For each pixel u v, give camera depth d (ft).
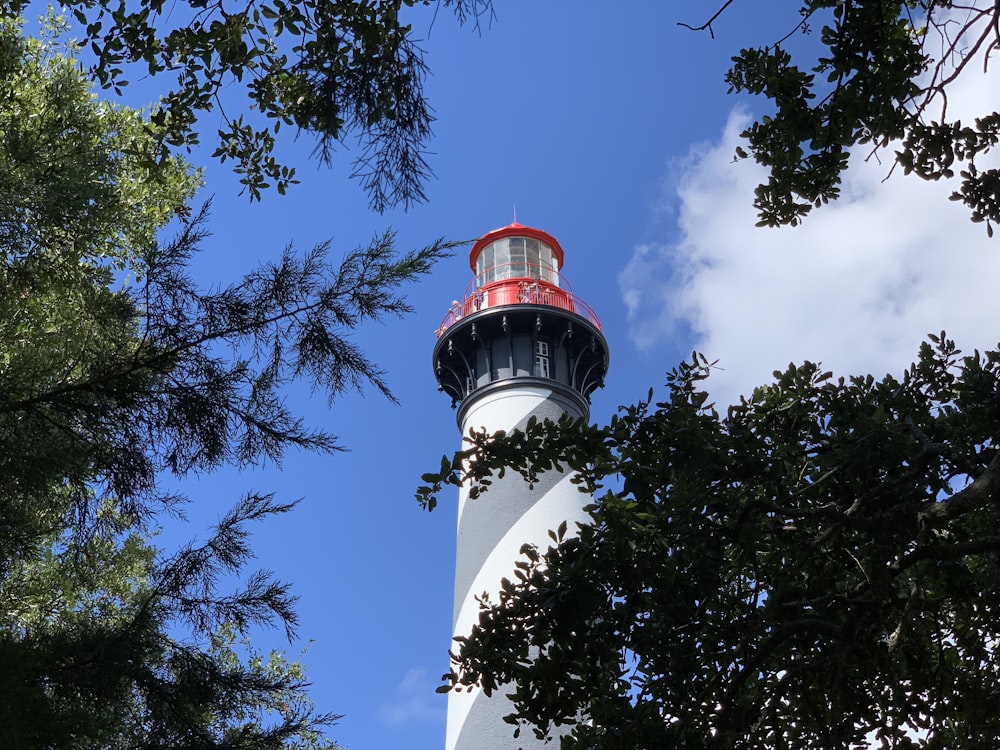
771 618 29.78
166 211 58.95
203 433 25.86
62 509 28.02
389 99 25.59
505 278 110.52
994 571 31.76
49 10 57.52
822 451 32.65
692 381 32.71
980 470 29.25
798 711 32.19
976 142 32.48
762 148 34.24
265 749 27.58
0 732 19.83
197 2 27.35
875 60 30.40
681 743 28.89
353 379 26.37
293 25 27.48
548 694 30.09
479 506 92.02
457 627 87.45
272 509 28.09
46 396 25.30
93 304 28.12
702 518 30.60
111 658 25.20
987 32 26.89
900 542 30.55
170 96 30.53
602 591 30.71
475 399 104.94
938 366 34.88
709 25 26.13
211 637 28.89
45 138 39.34
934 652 34.81
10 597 36.40
